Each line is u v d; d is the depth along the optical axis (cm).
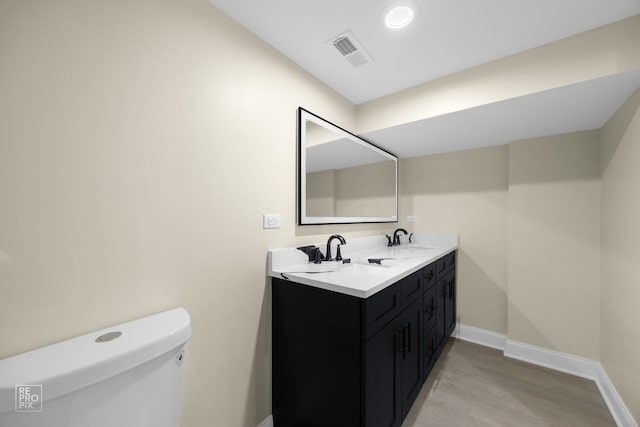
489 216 246
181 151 107
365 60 160
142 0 97
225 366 123
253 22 130
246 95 133
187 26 110
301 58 158
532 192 217
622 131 154
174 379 86
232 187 126
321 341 120
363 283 113
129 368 73
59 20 78
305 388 126
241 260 130
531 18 124
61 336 78
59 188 78
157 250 100
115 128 89
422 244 275
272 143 146
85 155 83
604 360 179
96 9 86
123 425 73
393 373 128
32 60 74
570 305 200
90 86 84
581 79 132
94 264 85
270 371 143
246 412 131
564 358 199
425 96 183
